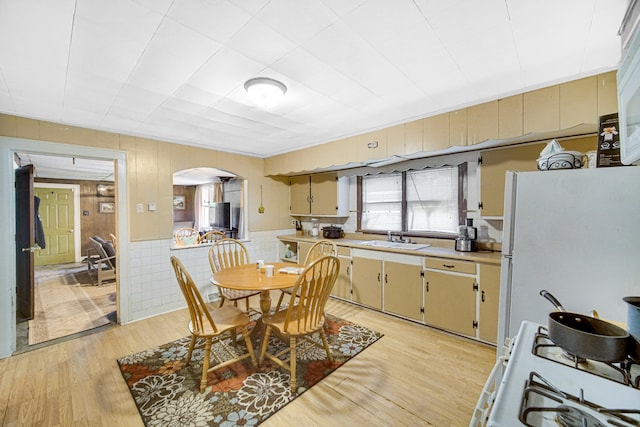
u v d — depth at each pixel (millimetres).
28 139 2498
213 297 3811
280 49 1531
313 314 2068
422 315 2848
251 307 3416
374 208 3973
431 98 2238
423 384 1934
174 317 3188
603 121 1443
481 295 2459
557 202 1465
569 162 1501
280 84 1928
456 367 2137
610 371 867
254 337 2623
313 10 1220
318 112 2527
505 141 2367
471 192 3010
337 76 1855
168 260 3395
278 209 4766
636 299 942
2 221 2336
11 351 2344
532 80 1931
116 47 1485
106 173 5730
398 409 1697
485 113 2277
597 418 651
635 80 969
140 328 2883
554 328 953
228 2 1161
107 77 1816
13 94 2051
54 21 1258
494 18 1289
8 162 2383
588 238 1389
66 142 2705
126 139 3090
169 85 1943
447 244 3188
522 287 1567
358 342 2512
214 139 3447
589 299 1386
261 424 1585
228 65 1693
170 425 1570
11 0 1110
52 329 2848
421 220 3473
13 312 2371
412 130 2750
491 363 2193
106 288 4355
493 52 1584
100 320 3084
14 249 2408
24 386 1916
